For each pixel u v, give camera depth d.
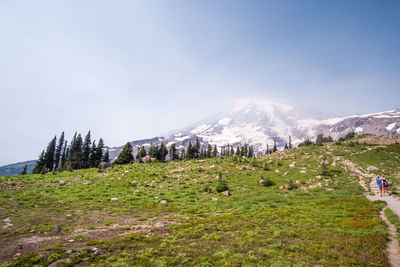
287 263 9.23
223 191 32.53
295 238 12.85
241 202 26.80
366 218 16.52
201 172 46.81
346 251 10.38
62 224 17.36
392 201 22.55
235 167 51.25
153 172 48.53
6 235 13.99
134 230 16.25
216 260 10.13
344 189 31.00
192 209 23.72
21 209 21.41
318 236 12.88
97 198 28.67
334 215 18.12
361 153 58.28
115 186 36.88
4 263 10.14
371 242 11.36
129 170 53.09
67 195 29.73
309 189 32.47
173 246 12.36
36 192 30.61
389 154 53.88
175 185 37.44
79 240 13.73
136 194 31.50
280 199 27.36
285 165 53.56
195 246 12.21
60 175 48.50
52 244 12.85
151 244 12.83
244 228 15.62
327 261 9.30
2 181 37.22
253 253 10.65
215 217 19.94
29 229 15.59
